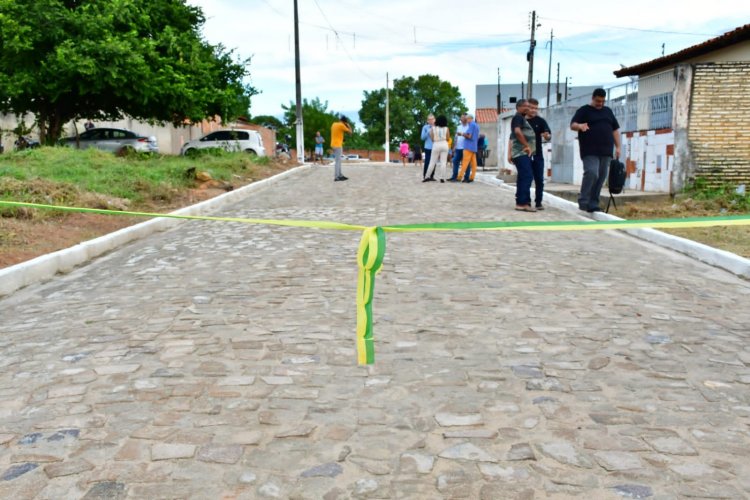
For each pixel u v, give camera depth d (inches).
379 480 102.5
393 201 494.6
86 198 406.6
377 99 3570.4
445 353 159.2
